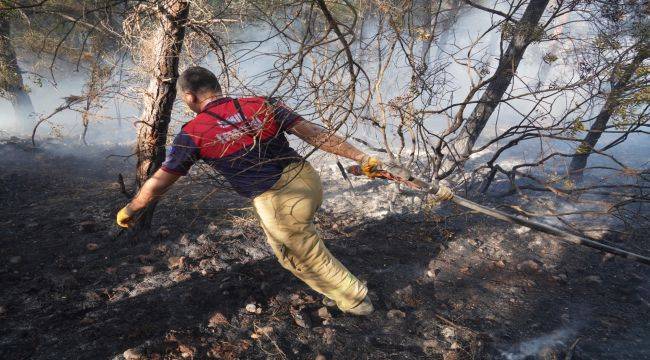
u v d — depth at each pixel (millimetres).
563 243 4180
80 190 4930
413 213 4578
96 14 3660
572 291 3516
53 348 2648
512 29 4324
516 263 3844
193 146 2479
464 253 3941
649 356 2846
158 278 3330
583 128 3867
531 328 3072
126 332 2783
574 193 4863
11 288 3143
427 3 4168
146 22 3789
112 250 3666
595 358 2818
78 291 3150
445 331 2969
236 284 3260
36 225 3973
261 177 2520
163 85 3445
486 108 5156
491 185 5512
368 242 4016
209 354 2676
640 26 3811
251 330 2877
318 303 3146
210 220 4199
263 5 3143
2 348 2621
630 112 3869
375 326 2988
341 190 5129
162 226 4020
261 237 3969
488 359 2775
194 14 3742
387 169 2619
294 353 2734
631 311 3297
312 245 2717
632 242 4262
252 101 2527
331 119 2662
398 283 3461
